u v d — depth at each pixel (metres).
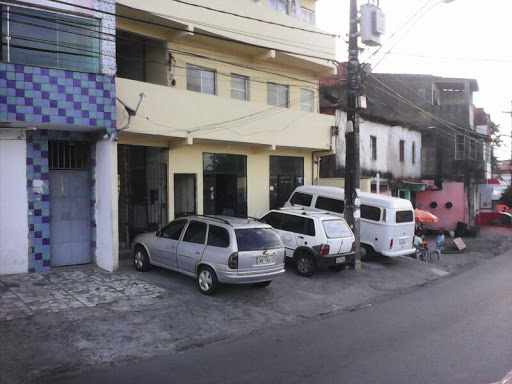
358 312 9.38
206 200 14.95
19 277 9.62
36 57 9.42
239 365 6.10
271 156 17.03
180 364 6.16
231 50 15.03
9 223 9.72
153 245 10.48
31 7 9.30
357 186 13.23
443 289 11.97
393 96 27.22
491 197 44.25
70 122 9.58
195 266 9.52
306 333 7.72
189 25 12.65
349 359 6.31
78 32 9.92
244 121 14.32
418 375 5.68
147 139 12.92
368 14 12.45
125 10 11.55
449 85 30.03
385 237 14.42
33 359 6.04
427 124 28.61
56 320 7.36
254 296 9.68
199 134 12.98
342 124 19.52
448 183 28.58
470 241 24.80
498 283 12.73
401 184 24.62
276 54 15.66
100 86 10.02
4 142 9.61
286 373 5.78
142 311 8.12
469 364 6.09
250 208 16.12
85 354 6.34
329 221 12.19
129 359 6.33
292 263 13.19
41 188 10.10
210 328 7.74
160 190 13.61
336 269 12.91
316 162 18.83
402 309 9.58
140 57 14.05
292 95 17.45
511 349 6.75
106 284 9.55
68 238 10.86
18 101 8.95
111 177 10.39
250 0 14.59
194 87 14.23
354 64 13.13
